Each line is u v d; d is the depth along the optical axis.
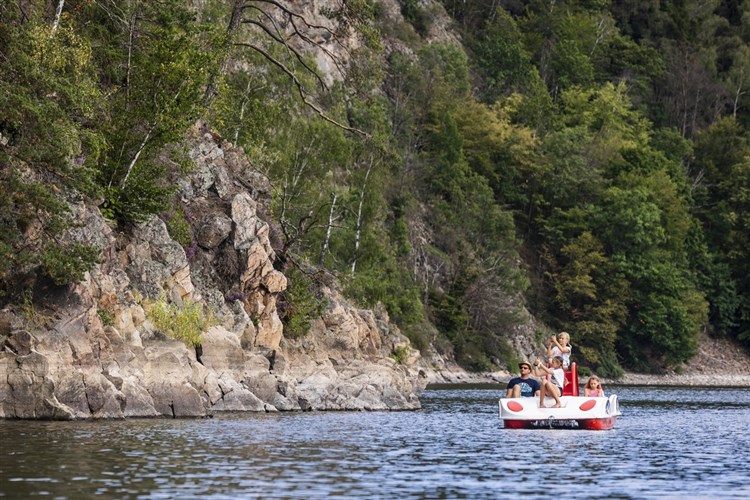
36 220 43.88
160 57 55.28
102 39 62.00
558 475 27.06
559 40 193.00
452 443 35.53
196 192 58.53
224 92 67.31
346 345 64.94
